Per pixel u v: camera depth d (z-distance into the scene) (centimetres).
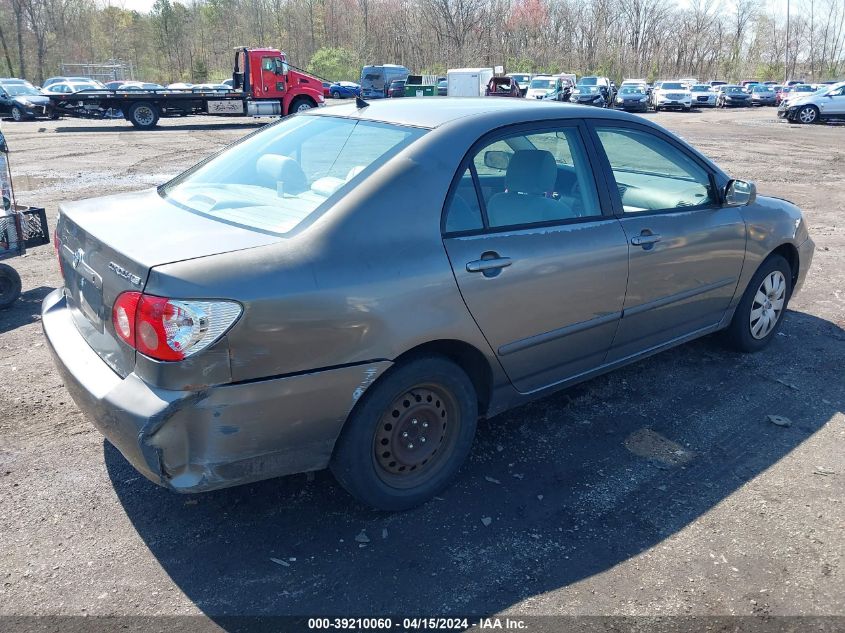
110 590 256
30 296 580
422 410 299
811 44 8062
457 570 271
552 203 343
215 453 248
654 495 322
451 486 325
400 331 273
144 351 241
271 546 282
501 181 325
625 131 382
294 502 311
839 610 254
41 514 297
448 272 287
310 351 255
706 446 366
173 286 236
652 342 402
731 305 450
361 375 268
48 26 6719
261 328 243
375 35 7062
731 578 269
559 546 286
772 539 292
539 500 317
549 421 388
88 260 283
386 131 318
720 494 323
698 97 4228
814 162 1544
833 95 2708
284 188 305
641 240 366
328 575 267
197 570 268
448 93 3297
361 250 268
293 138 345
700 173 420
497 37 6725
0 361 447
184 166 1372
